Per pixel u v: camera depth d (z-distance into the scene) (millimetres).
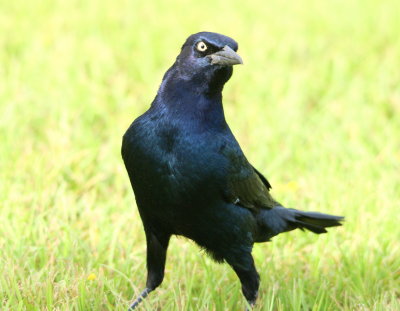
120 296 8484
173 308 8359
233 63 7895
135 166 8109
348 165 13148
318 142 14086
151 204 8219
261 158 13320
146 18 23609
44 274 8883
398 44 21406
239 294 9117
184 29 22344
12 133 13375
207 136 8039
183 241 10188
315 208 11367
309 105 17188
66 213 10430
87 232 10305
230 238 8438
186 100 8016
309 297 9000
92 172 12664
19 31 21094
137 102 16266
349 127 14930
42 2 24688
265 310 8383
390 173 12734
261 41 21172
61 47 19391
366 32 22906
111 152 13000
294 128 14773
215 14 24438
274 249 10242
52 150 12859
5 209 10438
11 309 8211
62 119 14023
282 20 24078
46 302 8312
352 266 9805
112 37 21250
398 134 14797
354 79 17938
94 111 15227
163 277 8875
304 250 10344
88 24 22406
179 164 7934
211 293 8719
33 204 10609
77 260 9508
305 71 18875
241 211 8438
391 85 18344
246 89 17281
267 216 9117
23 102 15000
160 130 7977
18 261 9133
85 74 17578
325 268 9883
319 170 12805
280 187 12102
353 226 10727
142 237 10469
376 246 10211
